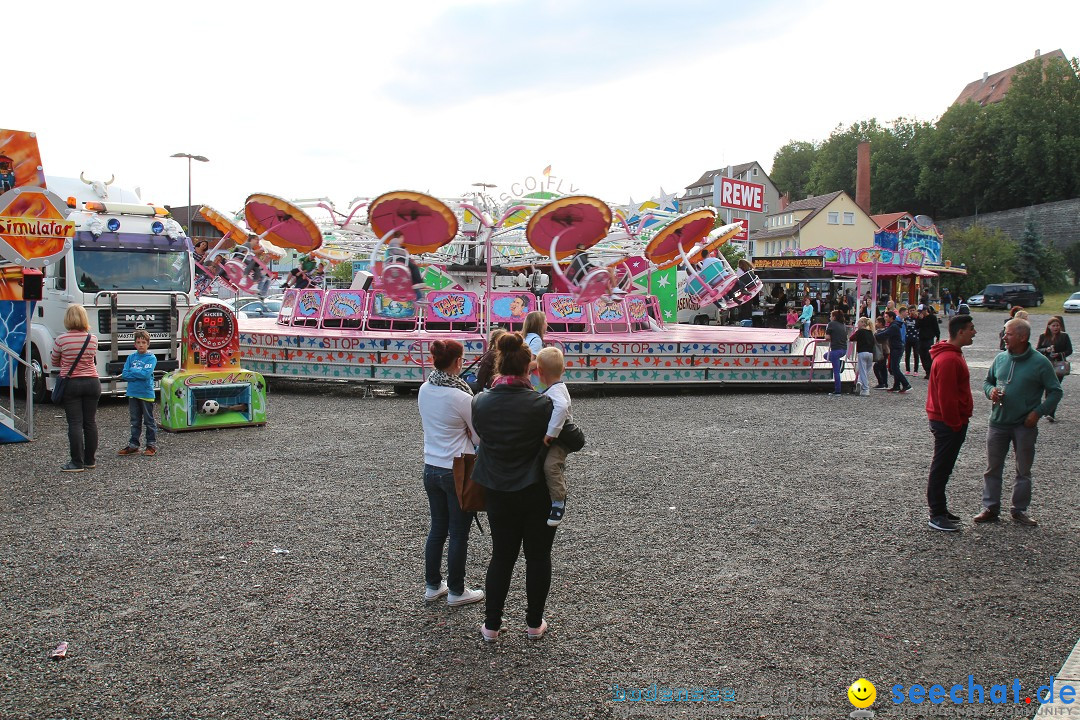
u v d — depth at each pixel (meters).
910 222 44.81
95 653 4.22
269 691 3.83
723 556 5.79
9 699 3.74
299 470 8.41
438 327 15.87
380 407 13.26
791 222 67.25
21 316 12.37
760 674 4.02
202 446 9.71
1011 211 72.44
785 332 17.72
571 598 5.01
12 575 5.33
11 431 9.80
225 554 5.77
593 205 12.39
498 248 17.92
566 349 15.00
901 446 9.90
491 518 4.34
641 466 8.71
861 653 4.25
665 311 24.11
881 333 16.00
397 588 5.17
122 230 12.91
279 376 15.36
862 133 98.00
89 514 6.75
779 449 9.69
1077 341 26.80
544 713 3.64
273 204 14.02
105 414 12.13
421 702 3.74
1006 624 4.62
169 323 13.11
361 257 19.45
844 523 6.60
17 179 10.32
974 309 51.81
